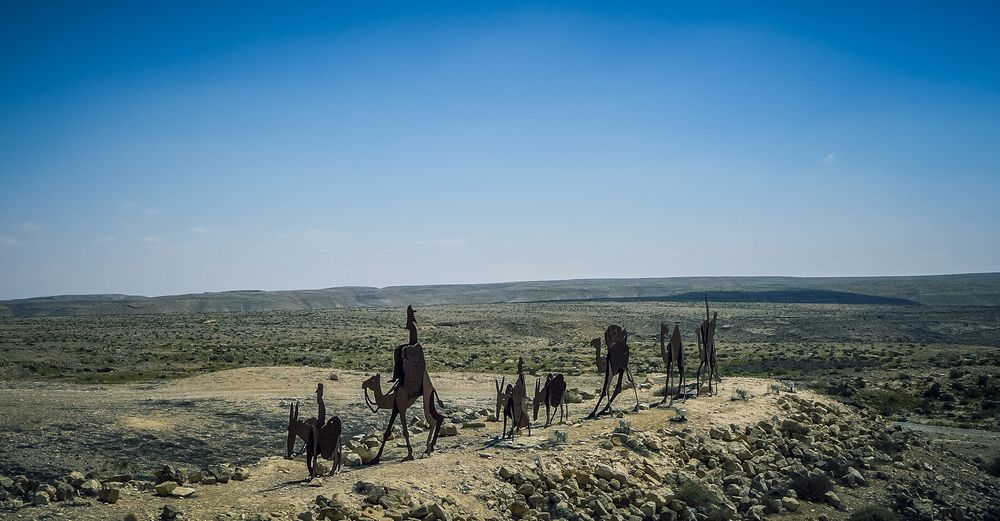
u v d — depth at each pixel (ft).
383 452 77.51
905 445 101.71
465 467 67.77
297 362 204.44
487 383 158.30
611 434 81.05
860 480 84.58
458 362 212.02
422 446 79.66
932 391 171.42
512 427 81.20
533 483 65.82
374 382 71.46
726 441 85.51
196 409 104.88
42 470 76.43
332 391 129.39
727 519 68.95
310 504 55.52
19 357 205.05
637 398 102.12
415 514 55.93
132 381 169.48
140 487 60.44
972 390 169.07
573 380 165.99
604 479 69.77
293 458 73.82
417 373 72.79
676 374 168.35
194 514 52.90
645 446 78.74
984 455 112.37
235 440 92.07
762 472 81.20
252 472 67.31
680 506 68.33
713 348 107.24
